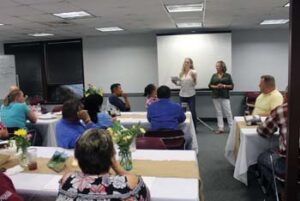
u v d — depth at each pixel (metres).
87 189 1.25
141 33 7.61
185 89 6.18
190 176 1.85
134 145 2.36
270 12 4.86
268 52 7.35
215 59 7.11
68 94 8.17
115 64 7.91
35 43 8.21
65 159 2.11
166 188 1.67
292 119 1.54
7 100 4.14
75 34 7.23
